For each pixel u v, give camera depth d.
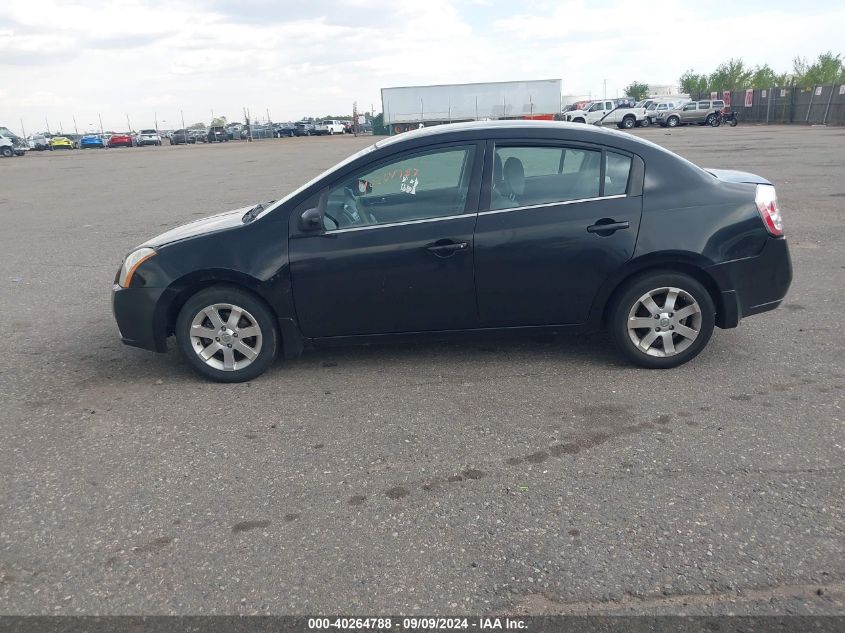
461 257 4.64
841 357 4.96
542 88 52.75
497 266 4.65
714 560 2.87
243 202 15.08
